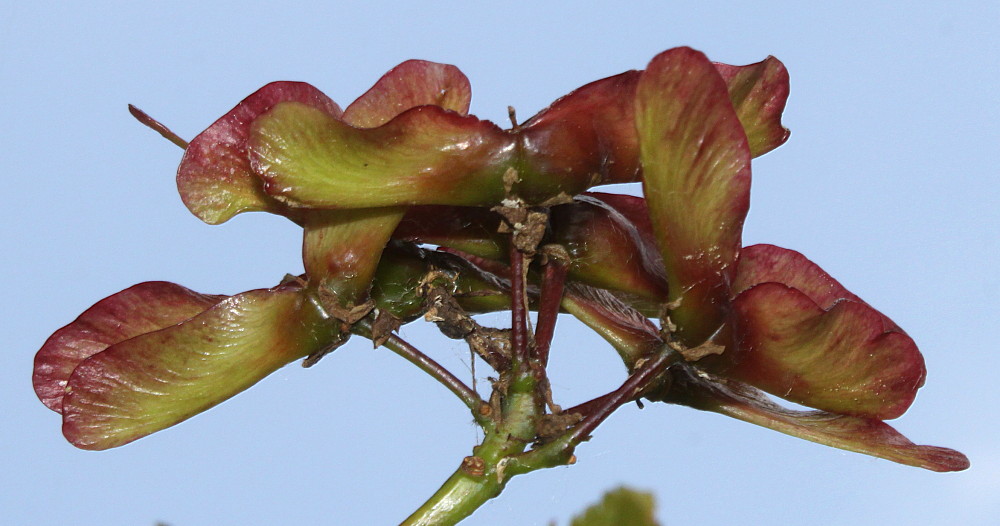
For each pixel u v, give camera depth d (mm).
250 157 334
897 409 345
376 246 343
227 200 343
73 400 342
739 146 333
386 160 335
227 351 343
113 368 342
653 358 345
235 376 344
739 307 341
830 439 347
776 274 361
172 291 351
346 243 343
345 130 333
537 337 345
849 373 343
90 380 342
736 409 350
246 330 343
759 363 344
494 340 348
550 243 347
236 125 343
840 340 341
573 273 350
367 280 344
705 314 341
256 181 344
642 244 354
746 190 334
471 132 335
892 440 348
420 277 351
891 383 344
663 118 332
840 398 345
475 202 339
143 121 349
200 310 351
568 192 338
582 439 339
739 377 345
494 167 336
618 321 355
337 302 343
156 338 341
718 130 332
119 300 349
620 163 341
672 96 331
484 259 363
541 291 348
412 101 347
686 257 338
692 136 333
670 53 330
